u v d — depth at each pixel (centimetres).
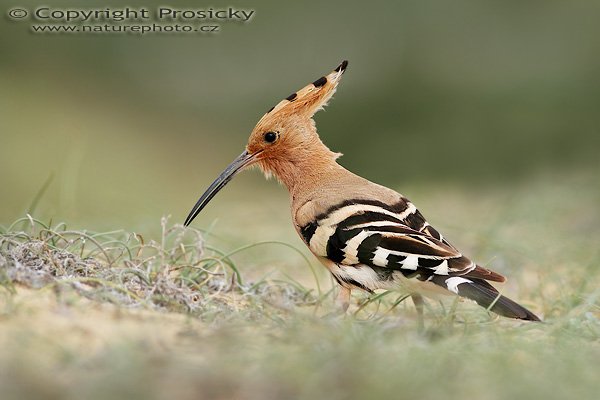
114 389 662
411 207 1034
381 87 2881
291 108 1160
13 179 2250
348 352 749
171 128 2841
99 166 2388
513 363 762
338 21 2986
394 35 2931
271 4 3000
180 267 1038
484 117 2745
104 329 799
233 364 724
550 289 1280
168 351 755
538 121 2695
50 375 684
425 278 946
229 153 2831
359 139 2828
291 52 2988
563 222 1748
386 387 676
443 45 2898
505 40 2869
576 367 746
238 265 1343
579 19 2838
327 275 1354
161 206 1936
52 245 1022
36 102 2662
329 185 1110
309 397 669
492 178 2567
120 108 2836
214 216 1830
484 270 937
